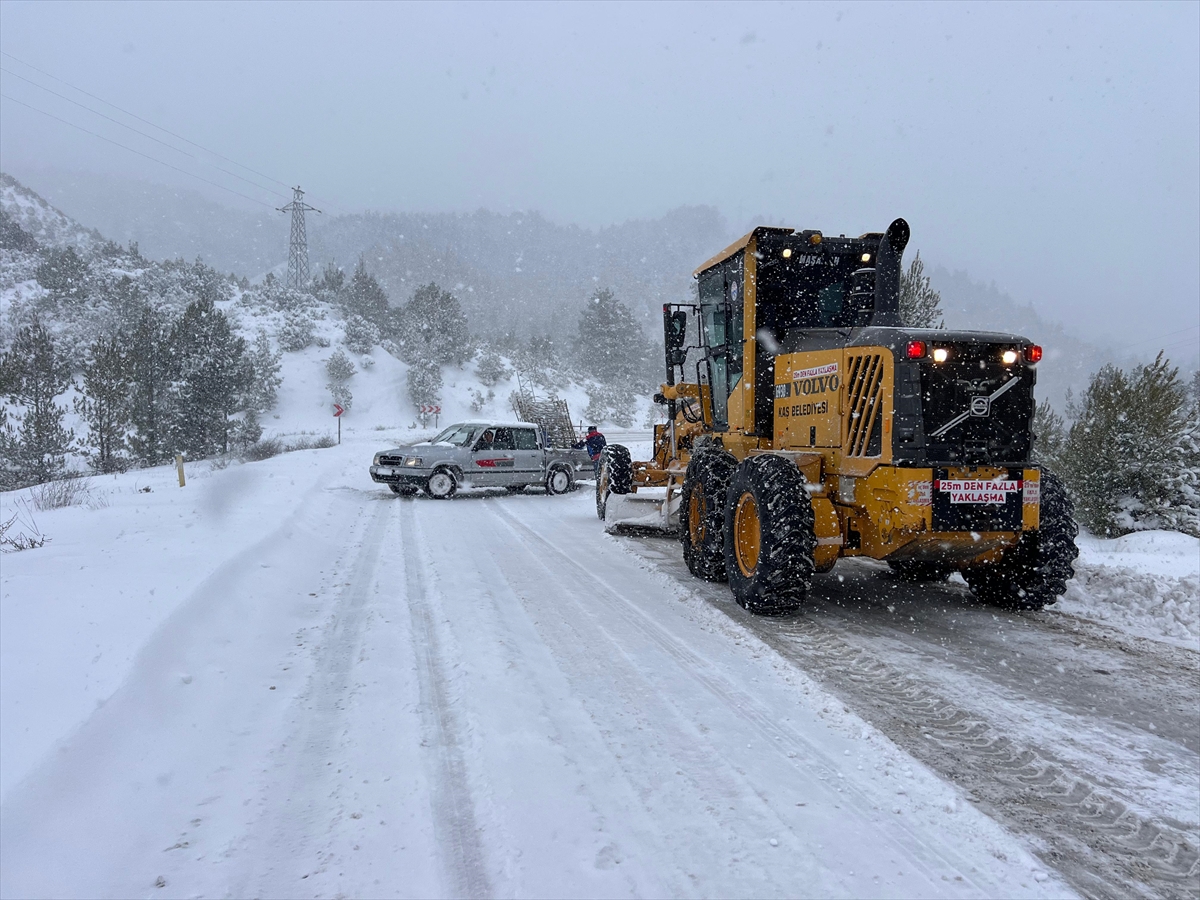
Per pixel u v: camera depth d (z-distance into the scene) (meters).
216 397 27.16
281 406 46.75
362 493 15.12
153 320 28.84
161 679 4.05
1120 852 2.72
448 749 3.48
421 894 2.41
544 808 2.93
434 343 56.16
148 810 2.93
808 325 7.17
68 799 2.86
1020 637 5.45
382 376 52.62
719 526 6.92
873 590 7.05
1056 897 2.43
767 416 7.06
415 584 6.95
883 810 2.96
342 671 4.57
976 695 4.27
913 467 5.20
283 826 2.83
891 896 2.42
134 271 67.94
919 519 5.17
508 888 2.44
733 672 4.58
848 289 7.25
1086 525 12.11
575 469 16.38
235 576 6.34
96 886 2.43
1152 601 6.27
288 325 54.53
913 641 5.31
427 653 4.88
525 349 74.12
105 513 10.38
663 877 2.50
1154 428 11.47
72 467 24.28
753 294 7.00
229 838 2.74
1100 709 4.08
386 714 3.89
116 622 4.67
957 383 5.27
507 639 5.14
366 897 2.40
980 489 5.25
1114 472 11.58
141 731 3.49
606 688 4.28
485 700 4.03
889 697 4.21
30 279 69.50
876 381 5.51
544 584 7.02
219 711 3.91
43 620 4.74
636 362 78.81
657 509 9.77
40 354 23.86
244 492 12.40
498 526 10.95
